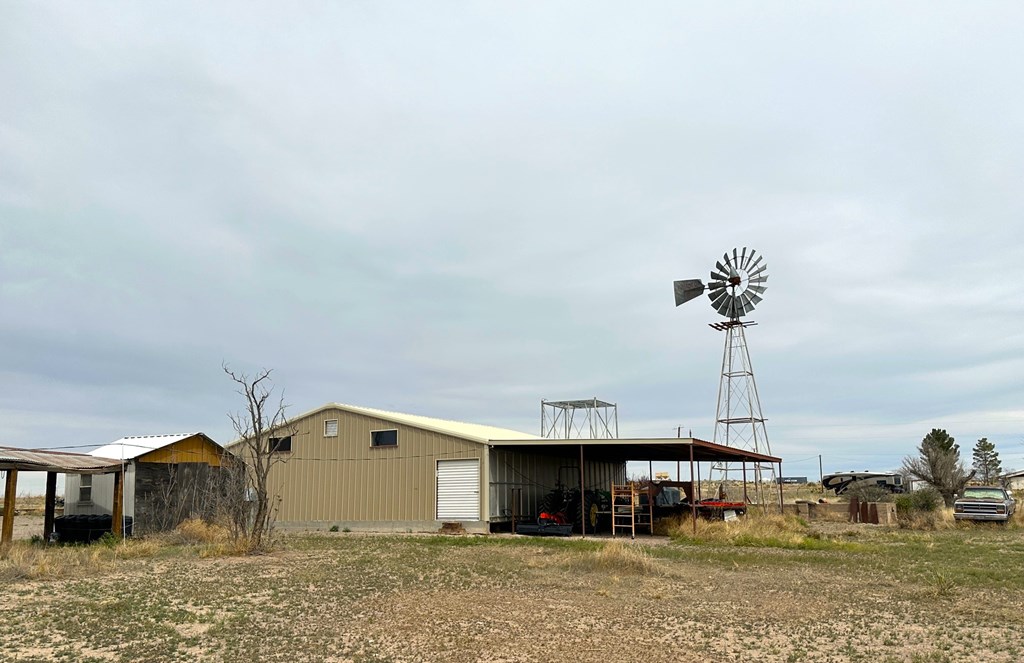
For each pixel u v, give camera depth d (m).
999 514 30.11
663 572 15.98
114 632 10.13
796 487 75.38
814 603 12.70
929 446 50.66
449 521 28.05
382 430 29.94
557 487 31.69
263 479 19.98
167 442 26.20
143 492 24.39
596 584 14.47
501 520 28.48
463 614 11.55
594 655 9.27
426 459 28.89
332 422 31.00
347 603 12.38
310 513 30.67
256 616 11.33
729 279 41.53
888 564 17.64
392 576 15.30
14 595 12.52
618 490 27.12
